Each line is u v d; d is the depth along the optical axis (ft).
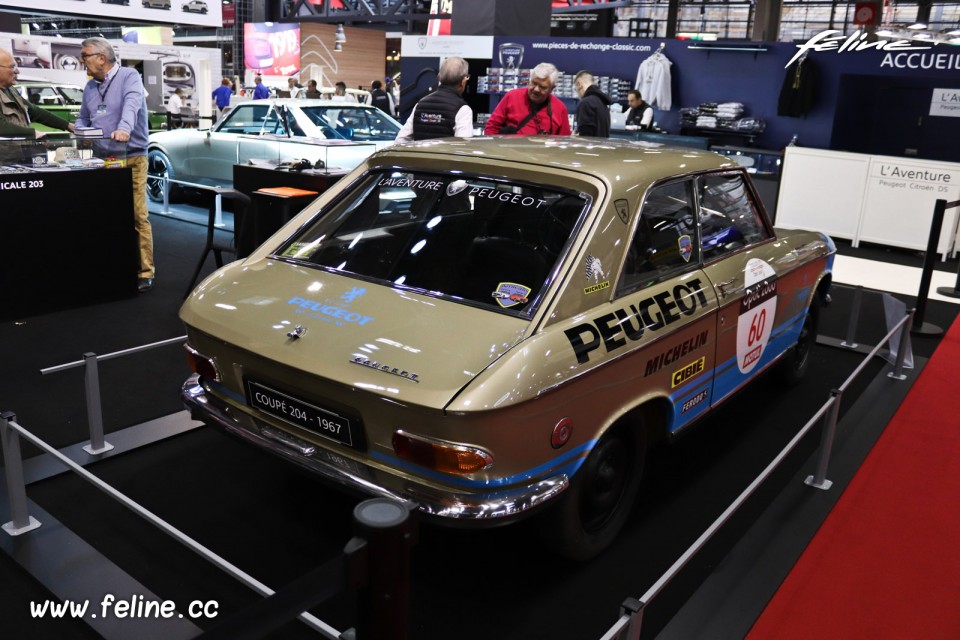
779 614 8.76
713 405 11.28
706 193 11.30
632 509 10.90
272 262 10.33
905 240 30.48
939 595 9.23
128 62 49.34
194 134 32.35
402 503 5.09
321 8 66.95
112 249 19.29
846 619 8.71
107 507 10.43
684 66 37.11
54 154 18.39
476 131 36.68
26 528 9.70
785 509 11.01
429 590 8.97
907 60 31.76
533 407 7.64
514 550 9.82
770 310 12.52
